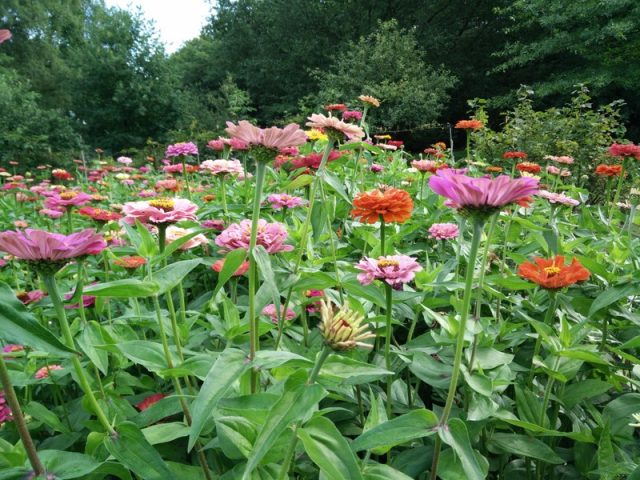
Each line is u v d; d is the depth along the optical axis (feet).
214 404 4.04
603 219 12.41
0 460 4.17
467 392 6.22
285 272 6.14
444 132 66.18
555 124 25.79
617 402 6.35
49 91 107.04
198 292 10.61
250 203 12.26
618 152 12.44
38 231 3.61
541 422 6.09
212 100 67.67
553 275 6.31
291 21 82.48
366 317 6.71
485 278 7.30
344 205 11.94
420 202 12.71
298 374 3.89
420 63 57.93
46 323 7.82
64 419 6.68
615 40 51.67
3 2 103.86
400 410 6.61
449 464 5.12
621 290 6.41
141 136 66.85
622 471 5.12
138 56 66.49
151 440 4.72
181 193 17.26
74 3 126.00
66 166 49.39
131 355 4.86
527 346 7.96
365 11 80.28
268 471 4.62
